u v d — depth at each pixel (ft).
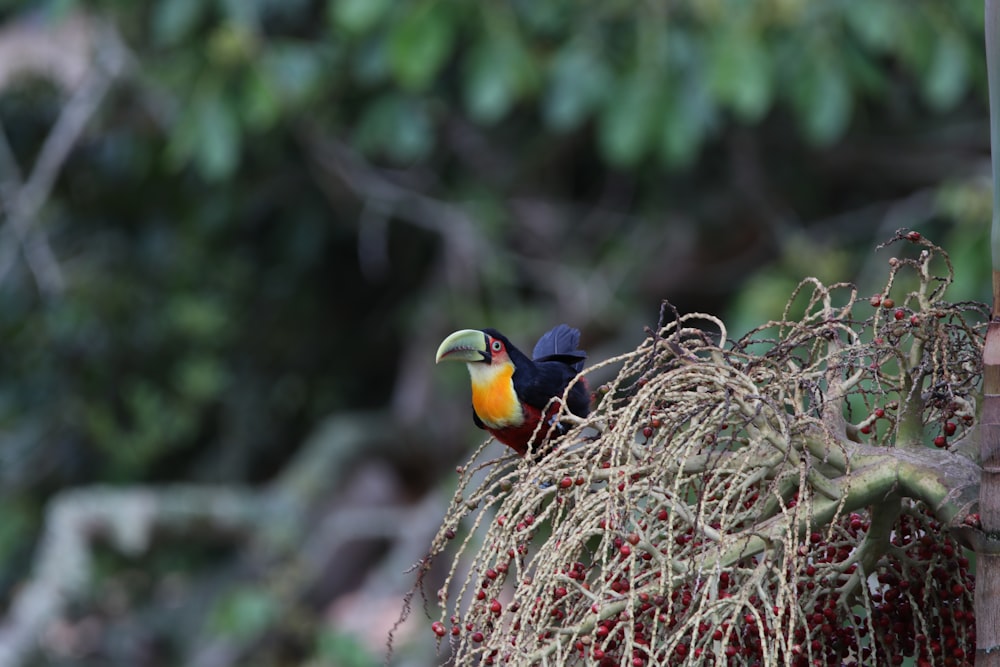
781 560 10.98
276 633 39.19
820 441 11.50
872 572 11.51
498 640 10.96
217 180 45.09
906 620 11.89
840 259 38.58
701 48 35.19
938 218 41.24
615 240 46.26
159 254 48.83
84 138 46.62
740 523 11.87
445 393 46.47
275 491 44.73
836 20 34.71
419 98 39.45
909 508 11.67
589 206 47.67
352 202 47.42
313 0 41.14
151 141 46.37
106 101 45.19
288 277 50.65
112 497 41.88
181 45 39.19
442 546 12.48
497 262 45.21
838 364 12.28
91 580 41.14
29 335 49.11
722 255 46.50
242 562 42.91
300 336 52.60
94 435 49.49
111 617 42.45
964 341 12.30
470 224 44.68
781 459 11.46
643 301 47.57
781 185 45.73
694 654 10.78
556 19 36.63
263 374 52.54
